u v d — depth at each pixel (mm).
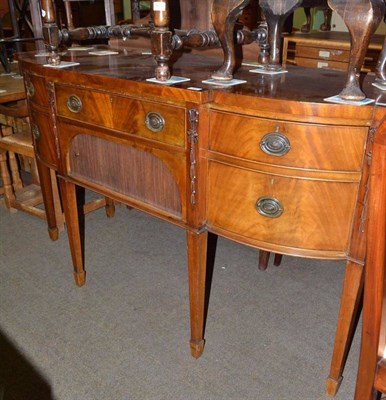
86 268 1829
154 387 1263
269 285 1727
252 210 1061
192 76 1193
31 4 2270
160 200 1242
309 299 1646
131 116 1173
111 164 1339
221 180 1079
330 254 1041
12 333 1466
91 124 1304
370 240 742
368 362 841
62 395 1235
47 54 1551
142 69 1313
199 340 1342
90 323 1513
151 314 1559
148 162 1219
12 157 2299
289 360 1359
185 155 1085
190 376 1301
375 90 1025
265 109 941
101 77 1189
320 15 3441
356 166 935
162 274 1795
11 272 1798
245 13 1897
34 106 1525
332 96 960
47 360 1356
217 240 2039
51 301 1626
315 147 935
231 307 1595
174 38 1288
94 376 1298
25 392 1245
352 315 1106
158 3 1043
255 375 1305
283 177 986
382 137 659
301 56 2684
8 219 2236
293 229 1035
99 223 2207
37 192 2322
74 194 1576
